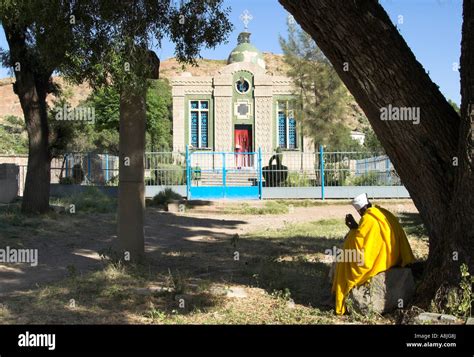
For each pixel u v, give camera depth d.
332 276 6.79
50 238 12.12
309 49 29.44
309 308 6.36
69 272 8.14
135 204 8.99
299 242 12.11
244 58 34.69
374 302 5.84
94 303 6.53
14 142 41.03
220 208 20.58
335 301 6.27
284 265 8.95
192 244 12.41
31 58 14.57
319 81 29.19
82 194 20.09
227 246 11.72
